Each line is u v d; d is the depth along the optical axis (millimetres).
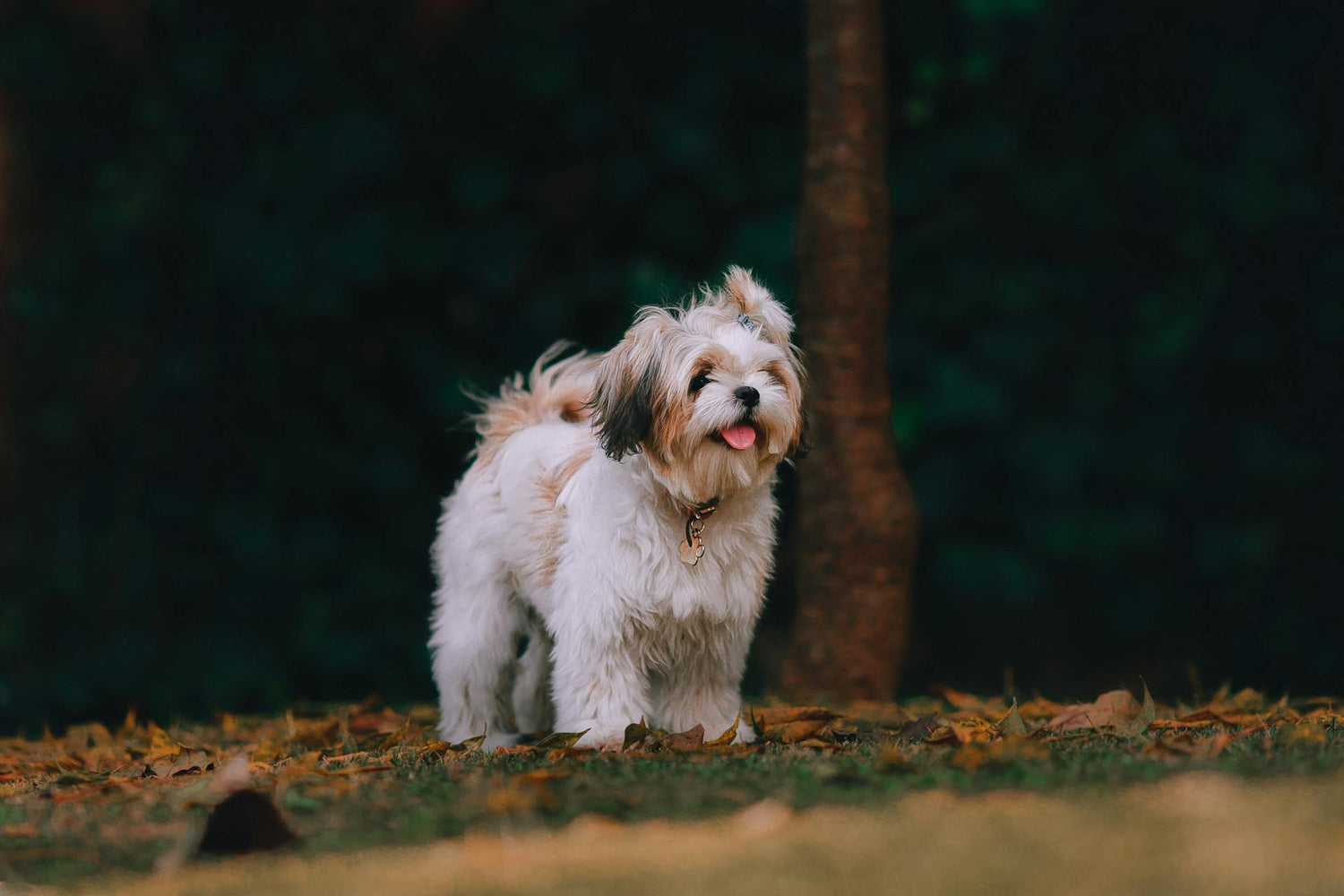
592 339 11164
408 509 11195
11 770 5676
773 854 3100
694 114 10867
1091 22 10953
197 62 10859
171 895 3119
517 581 6297
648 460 5496
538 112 11156
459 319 11188
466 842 3416
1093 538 11070
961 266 11000
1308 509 11281
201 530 11039
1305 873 2779
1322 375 11242
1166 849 2996
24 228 11164
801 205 8180
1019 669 11500
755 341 5660
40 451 11164
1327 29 10875
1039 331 11031
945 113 11047
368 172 10625
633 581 5492
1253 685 11117
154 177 10945
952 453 11141
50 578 10953
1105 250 11180
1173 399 11281
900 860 3000
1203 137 11047
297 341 11023
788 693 8023
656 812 3701
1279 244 11070
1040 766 4152
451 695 6441
